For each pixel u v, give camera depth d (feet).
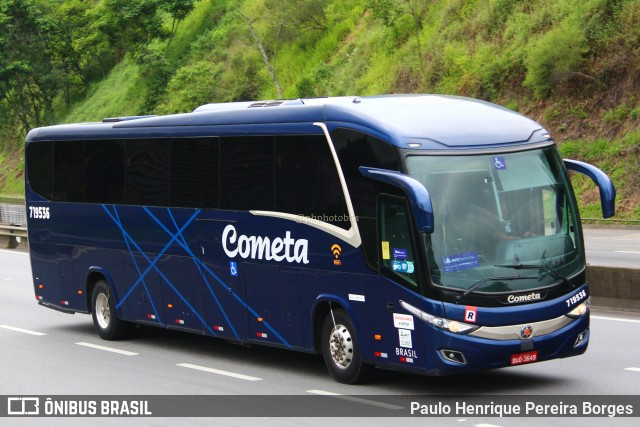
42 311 76.48
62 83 278.05
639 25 131.64
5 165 281.74
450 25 165.27
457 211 40.65
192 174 53.78
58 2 291.79
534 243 41.27
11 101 282.77
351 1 203.21
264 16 217.15
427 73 159.94
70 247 64.49
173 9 252.01
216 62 221.05
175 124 55.11
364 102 45.44
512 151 42.39
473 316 39.42
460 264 40.06
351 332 44.39
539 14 147.84
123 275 59.72
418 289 40.19
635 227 77.00
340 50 192.34
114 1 263.49
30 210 68.39
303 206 46.26
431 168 40.96
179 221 54.75
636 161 123.65
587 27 136.77
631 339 54.39
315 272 45.68
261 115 49.11
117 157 59.77
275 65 205.05
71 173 64.13
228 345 58.90
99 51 274.16
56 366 52.21
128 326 61.41
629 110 128.57
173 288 55.62
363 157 42.93
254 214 49.29
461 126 42.73
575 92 135.85
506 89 146.41
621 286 65.51
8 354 56.34
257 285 49.44
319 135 45.39
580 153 129.90
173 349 57.57
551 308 40.73
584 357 49.52
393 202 41.34
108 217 60.59
